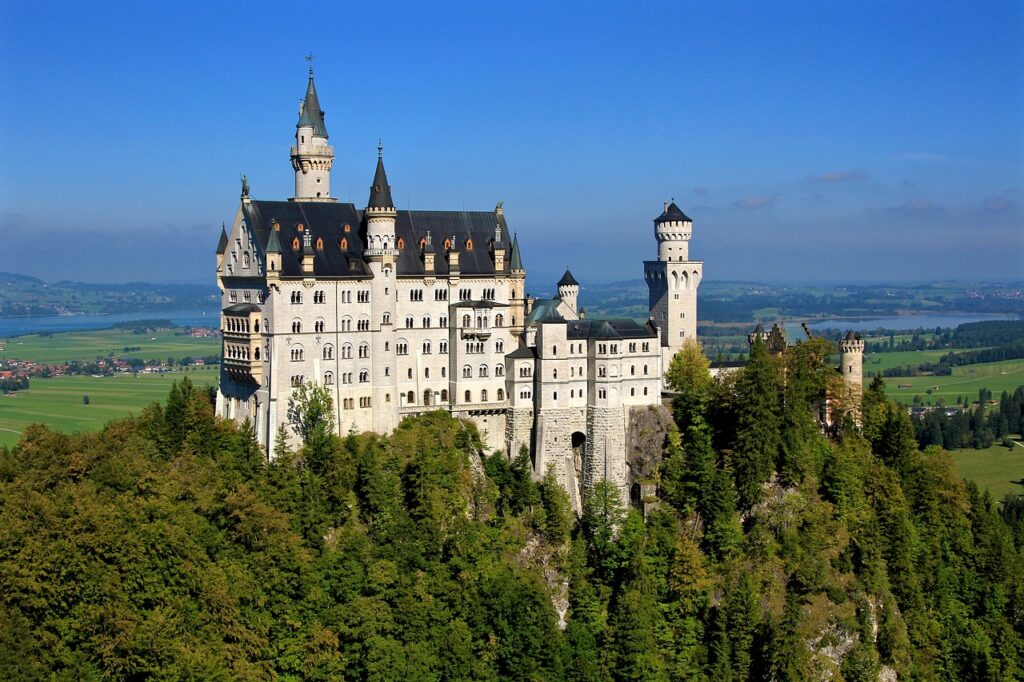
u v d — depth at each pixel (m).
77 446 198.25
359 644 174.88
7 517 163.25
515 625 185.12
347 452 194.62
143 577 164.62
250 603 170.50
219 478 187.75
